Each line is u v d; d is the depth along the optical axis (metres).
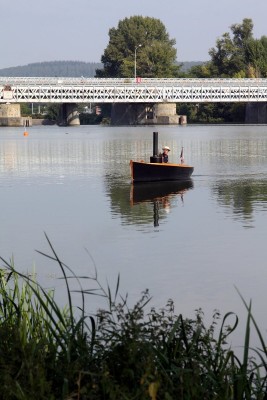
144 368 10.88
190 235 34.00
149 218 39.91
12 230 36.31
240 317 20.78
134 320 12.32
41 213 42.38
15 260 28.70
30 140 141.25
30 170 73.62
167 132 176.38
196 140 133.38
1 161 86.62
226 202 46.50
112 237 33.88
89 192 53.69
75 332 12.52
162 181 60.84
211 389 11.63
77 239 33.47
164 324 12.41
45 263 28.03
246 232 34.66
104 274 26.27
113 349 11.53
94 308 21.02
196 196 50.16
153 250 30.61
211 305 22.19
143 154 97.31
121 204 46.34
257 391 12.05
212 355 12.82
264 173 67.69
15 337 12.22
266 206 43.97
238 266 27.39
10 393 10.37
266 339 18.64
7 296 15.20
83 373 11.00
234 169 72.50
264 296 23.14
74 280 25.06
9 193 53.59
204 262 28.14
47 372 11.49
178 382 11.34
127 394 10.48
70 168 75.56
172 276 25.91
